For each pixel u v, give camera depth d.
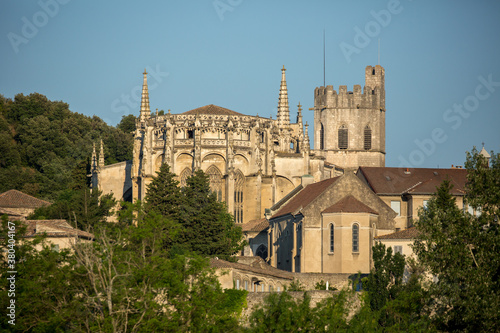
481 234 131.25
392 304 139.25
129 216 156.25
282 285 171.75
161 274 128.88
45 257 130.62
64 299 125.75
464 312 126.38
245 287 166.12
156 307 125.06
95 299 125.25
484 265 129.00
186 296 130.12
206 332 127.12
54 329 125.00
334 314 130.88
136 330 122.88
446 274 130.88
